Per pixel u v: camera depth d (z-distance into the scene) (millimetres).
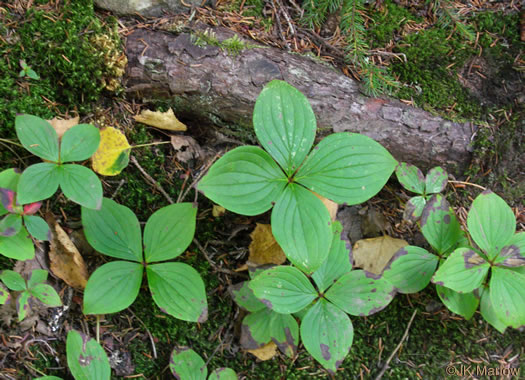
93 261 687
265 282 663
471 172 725
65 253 676
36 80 678
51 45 675
